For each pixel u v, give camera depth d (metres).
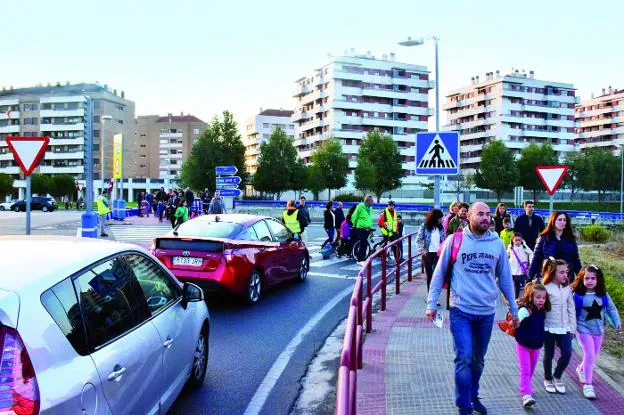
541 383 5.54
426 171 11.82
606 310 5.26
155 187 115.56
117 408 3.13
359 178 77.56
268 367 6.08
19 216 40.97
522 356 4.98
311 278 12.76
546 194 93.81
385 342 6.84
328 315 8.84
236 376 5.75
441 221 10.09
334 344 7.11
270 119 136.00
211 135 68.44
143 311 3.93
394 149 82.88
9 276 2.80
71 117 113.69
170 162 141.00
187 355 4.73
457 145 11.62
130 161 121.81
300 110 113.25
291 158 78.25
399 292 10.58
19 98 115.50
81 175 113.06
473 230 4.66
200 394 5.17
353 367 3.51
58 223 31.92
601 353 7.02
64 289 3.00
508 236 10.55
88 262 3.40
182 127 140.88
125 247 4.12
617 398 5.13
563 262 5.17
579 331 5.30
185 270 9.08
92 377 2.87
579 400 5.06
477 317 4.59
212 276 8.98
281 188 77.81
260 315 8.76
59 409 2.53
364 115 104.06
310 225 33.59
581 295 5.31
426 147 11.82
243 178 69.19
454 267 4.65
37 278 2.86
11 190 92.06
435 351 6.46
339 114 102.06
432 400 4.94
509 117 114.06
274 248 10.59
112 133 115.06
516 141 114.94
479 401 4.76
